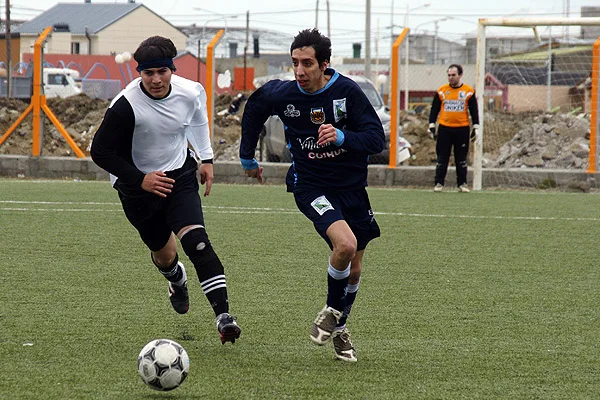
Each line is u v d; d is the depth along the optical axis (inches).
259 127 347.9
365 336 366.6
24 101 1943.9
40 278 481.1
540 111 1758.1
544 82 2400.3
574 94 2076.8
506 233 684.1
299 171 341.4
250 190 1008.2
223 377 296.7
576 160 1274.6
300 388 284.5
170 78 346.9
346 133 319.3
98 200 869.2
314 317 400.2
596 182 1068.5
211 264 338.6
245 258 558.3
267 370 308.0
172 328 374.3
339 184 336.8
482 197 956.0
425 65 3309.5
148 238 369.1
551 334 373.1
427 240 645.3
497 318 403.9
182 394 274.5
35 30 3826.3
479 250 604.1
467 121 995.3
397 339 361.4
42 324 374.6
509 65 2429.9
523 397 279.7
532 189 1084.5
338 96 330.0
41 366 305.7
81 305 415.8
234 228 690.2
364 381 295.4
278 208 827.4
